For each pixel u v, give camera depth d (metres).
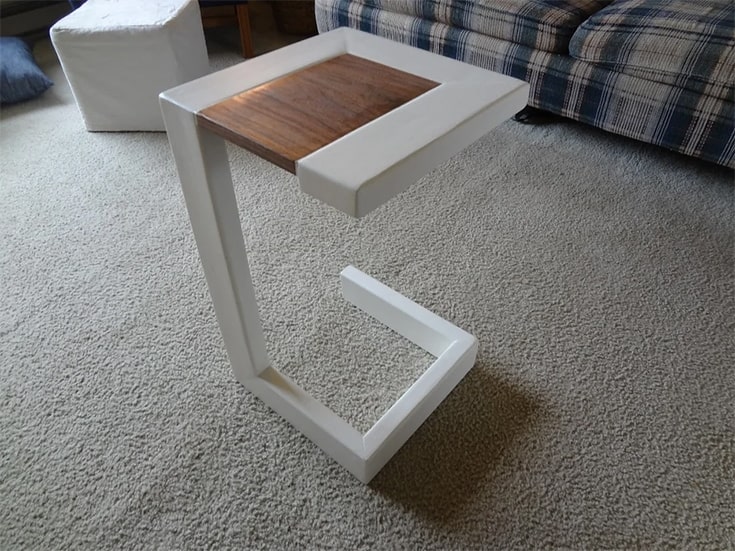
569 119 1.85
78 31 1.61
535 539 0.82
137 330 1.14
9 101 1.96
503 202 1.49
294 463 0.91
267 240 1.37
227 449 0.93
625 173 1.60
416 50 0.84
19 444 0.94
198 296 1.22
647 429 0.96
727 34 1.28
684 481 0.89
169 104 0.68
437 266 1.30
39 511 0.85
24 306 1.20
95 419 0.98
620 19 1.43
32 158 1.70
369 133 0.62
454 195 1.52
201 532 0.83
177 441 0.94
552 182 1.57
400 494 0.87
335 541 0.82
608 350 1.10
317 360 1.08
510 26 1.59
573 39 1.51
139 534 0.83
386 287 1.14
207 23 2.33
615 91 1.49
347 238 1.38
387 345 1.11
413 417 0.91
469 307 1.19
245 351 0.94
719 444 0.94
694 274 1.27
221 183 0.74
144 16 1.68
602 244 1.35
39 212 1.47
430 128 0.63
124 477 0.89
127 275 1.28
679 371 1.06
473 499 0.86
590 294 1.22
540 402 1.00
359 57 0.81
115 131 1.85
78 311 1.18
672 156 1.67
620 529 0.83
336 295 1.22
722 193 1.51
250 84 0.73
